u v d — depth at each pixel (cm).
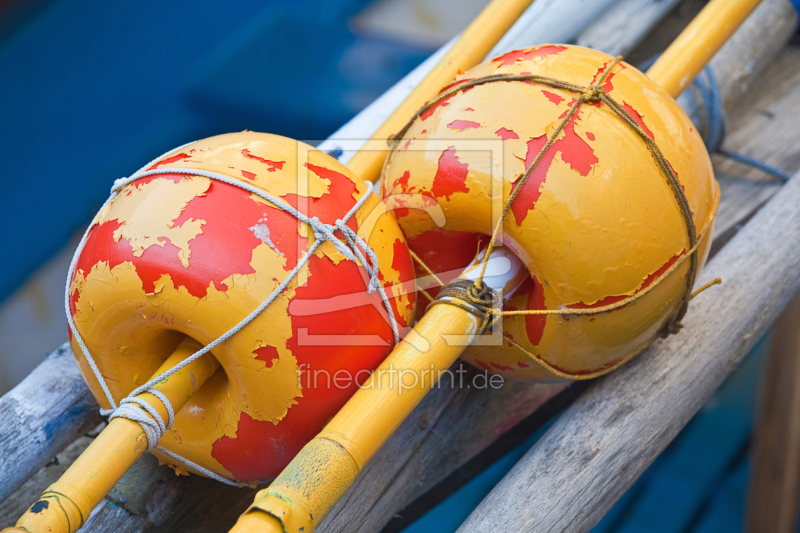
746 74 315
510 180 154
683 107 282
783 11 331
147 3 522
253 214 143
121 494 182
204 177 146
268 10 529
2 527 205
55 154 490
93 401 206
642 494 449
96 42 514
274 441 153
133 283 140
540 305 165
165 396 142
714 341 205
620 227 154
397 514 229
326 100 480
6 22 507
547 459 177
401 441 203
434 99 174
